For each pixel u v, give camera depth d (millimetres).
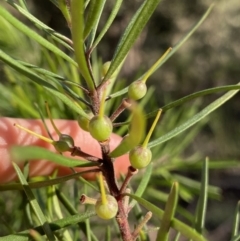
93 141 343
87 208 298
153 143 224
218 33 1335
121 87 371
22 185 205
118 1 215
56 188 264
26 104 357
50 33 218
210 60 1319
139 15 190
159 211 178
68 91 215
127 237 215
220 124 1104
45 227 202
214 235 1062
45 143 326
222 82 1329
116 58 202
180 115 421
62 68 343
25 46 364
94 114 214
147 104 438
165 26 1232
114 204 191
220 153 1117
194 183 397
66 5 205
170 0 1227
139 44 1149
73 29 165
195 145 1121
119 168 340
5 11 179
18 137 321
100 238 422
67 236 267
